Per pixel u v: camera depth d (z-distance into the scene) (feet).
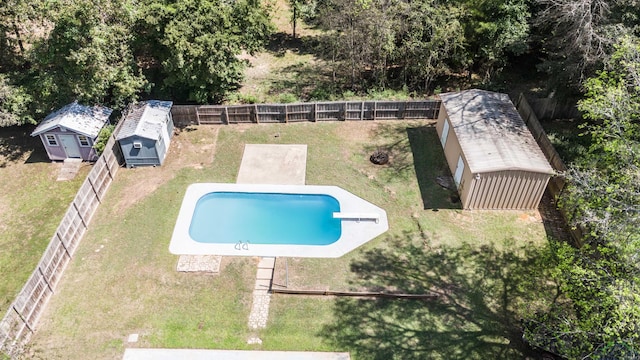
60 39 74.08
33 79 78.54
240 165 78.84
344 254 64.39
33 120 77.66
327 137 85.25
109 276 60.85
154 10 76.89
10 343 49.21
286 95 93.04
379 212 70.54
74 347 53.21
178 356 52.75
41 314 56.18
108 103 85.10
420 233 67.31
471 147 69.51
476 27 87.97
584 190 50.57
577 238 64.85
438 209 71.10
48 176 76.69
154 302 58.03
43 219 69.26
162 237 66.23
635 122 56.44
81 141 77.05
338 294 59.11
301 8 109.50
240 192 73.87
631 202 47.37
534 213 70.59
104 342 53.78
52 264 58.70
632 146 49.11
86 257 63.16
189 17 78.13
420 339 54.65
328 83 98.73
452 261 63.46
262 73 103.14
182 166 78.54
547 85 83.82
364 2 85.51
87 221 67.56
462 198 71.36
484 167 65.62
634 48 54.03
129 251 64.08
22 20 78.33
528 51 92.94
